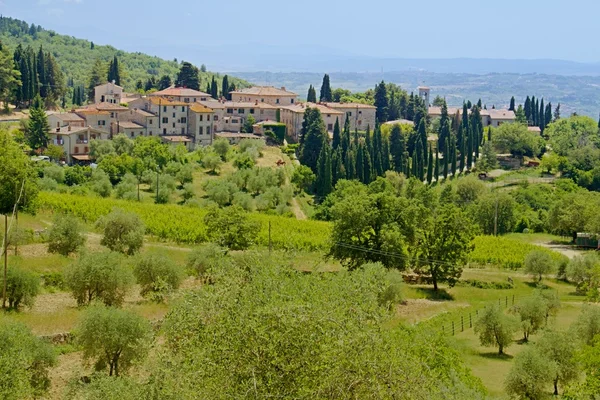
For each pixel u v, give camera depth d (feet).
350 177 508.94
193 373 66.64
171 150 511.40
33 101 623.36
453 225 277.03
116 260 187.11
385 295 212.02
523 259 331.16
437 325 208.85
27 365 108.37
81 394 109.40
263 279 73.46
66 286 189.67
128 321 131.54
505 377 158.20
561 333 165.17
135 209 329.72
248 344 65.51
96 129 533.96
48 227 258.57
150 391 71.82
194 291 77.30
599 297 260.83
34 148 497.05
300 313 65.82
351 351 64.64
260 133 623.36
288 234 304.71
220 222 271.90
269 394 61.82
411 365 71.82
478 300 264.93
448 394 79.30
